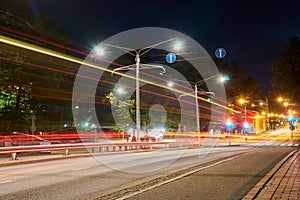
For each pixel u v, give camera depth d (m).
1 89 29.83
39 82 32.31
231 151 30.64
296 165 15.87
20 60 29.89
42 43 32.19
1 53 28.80
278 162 18.11
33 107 34.12
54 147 23.70
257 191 9.83
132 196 9.63
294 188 9.76
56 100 35.81
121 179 13.05
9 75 29.58
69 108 39.91
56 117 38.53
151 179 12.94
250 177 13.01
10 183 12.24
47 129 40.69
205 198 9.28
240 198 9.27
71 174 14.64
